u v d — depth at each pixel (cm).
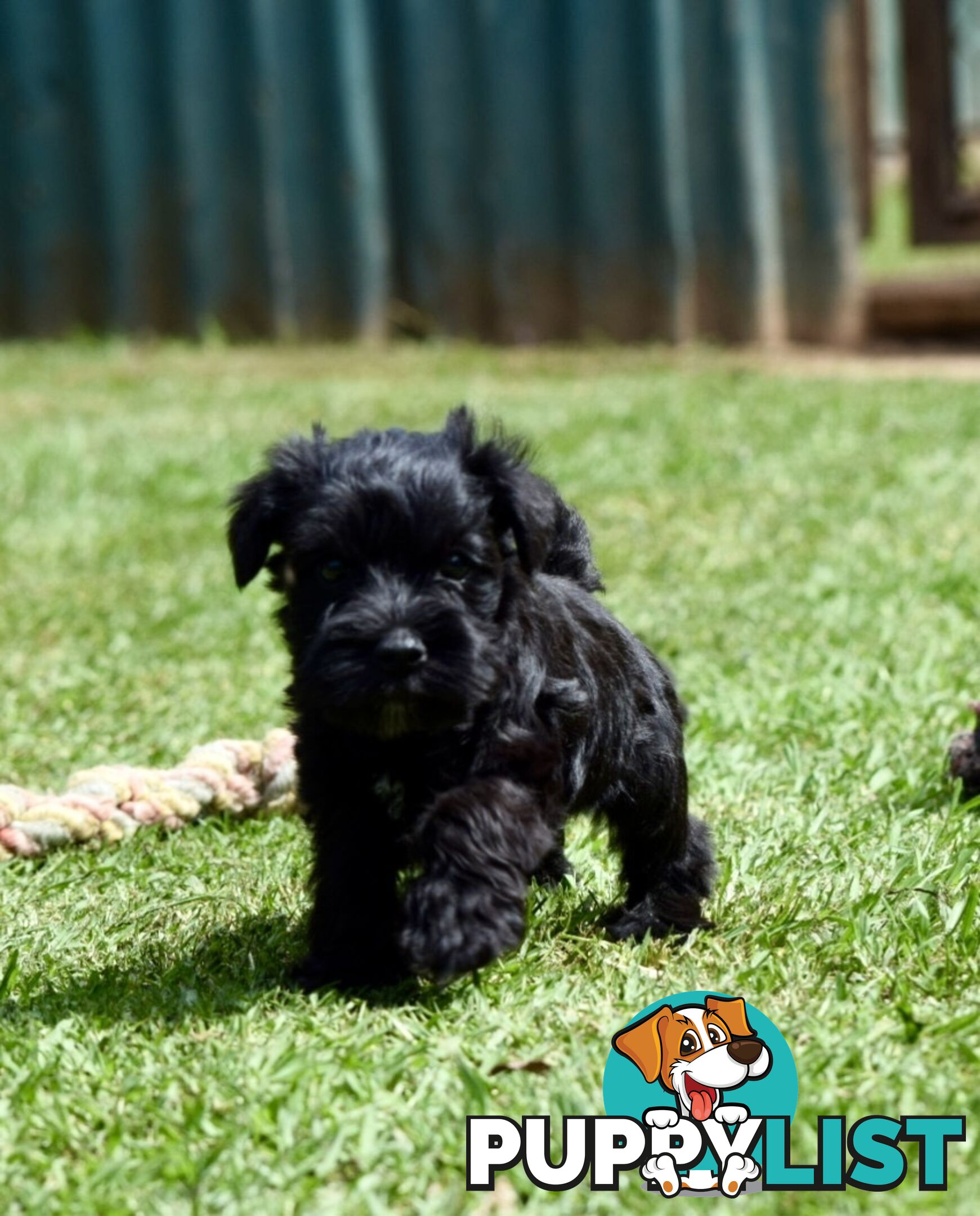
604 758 149
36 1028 142
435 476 143
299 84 445
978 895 151
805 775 175
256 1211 127
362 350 451
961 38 491
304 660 142
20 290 455
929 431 315
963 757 173
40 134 445
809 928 150
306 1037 140
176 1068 138
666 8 437
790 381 389
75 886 162
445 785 143
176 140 445
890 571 230
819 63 448
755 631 211
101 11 438
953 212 462
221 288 454
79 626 222
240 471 306
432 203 453
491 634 143
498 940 138
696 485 285
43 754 187
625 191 446
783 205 454
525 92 445
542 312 455
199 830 172
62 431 343
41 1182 130
